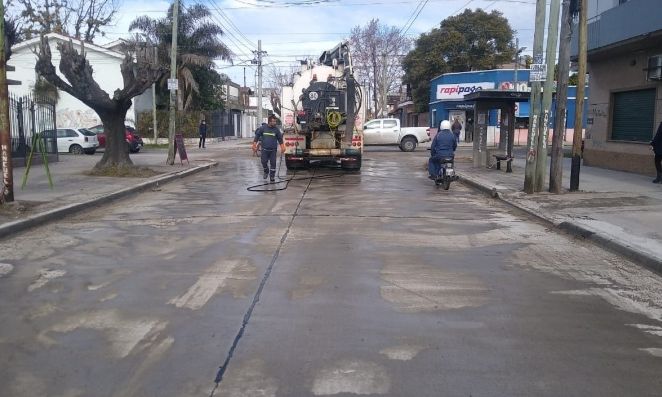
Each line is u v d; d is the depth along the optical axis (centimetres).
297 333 534
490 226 1060
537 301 634
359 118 2088
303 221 1088
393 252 845
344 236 952
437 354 491
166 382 438
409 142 3491
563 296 653
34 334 532
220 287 671
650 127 1788
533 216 1154
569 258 827
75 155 3023
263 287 672
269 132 1761
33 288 671
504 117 2086
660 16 1510
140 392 423
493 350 501
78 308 602
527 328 554
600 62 2059
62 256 823
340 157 2044
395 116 7600
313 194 1472
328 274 727
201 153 3309
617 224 1006
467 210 1239
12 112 2192
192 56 4209
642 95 1834
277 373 454
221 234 970
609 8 1948
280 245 886
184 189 1616
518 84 4334
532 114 1400
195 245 888
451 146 1603
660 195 1334
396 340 520
